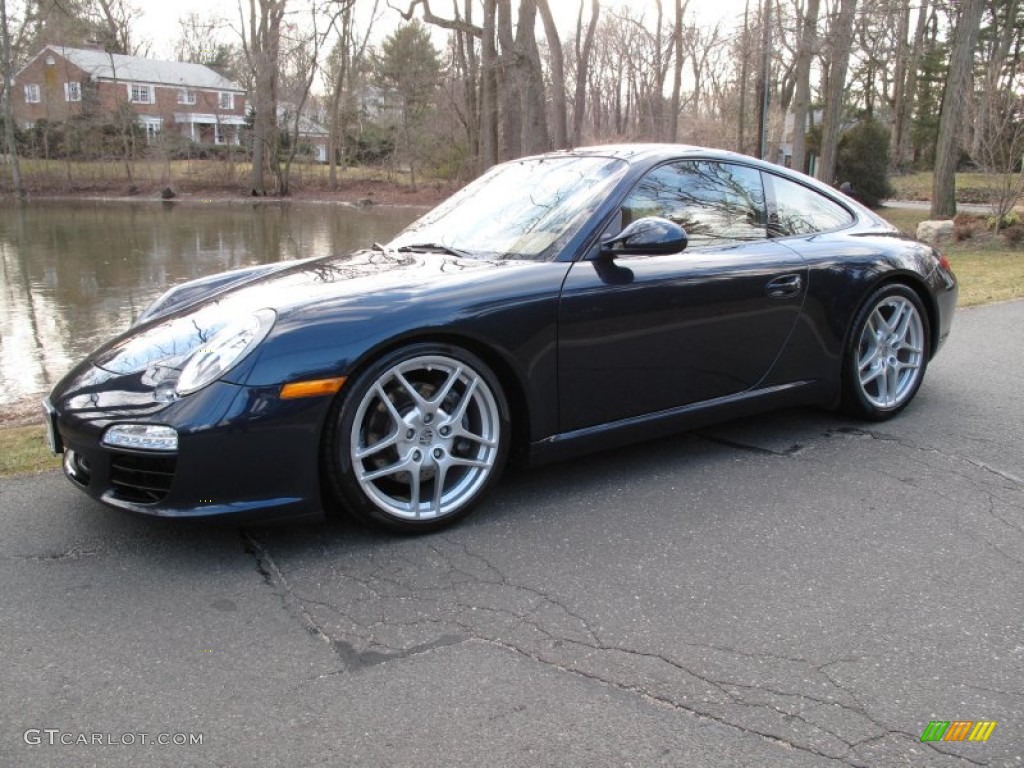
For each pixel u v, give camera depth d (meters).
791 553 2.75
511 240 3.29
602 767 1.77
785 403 3.79
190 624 2.32
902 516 3.04
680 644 2.22
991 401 4.49
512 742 1.84
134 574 2.60
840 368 3.91
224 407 2.49
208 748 1.83
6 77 40.69
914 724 1.90
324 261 3.52
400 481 2.81
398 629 2.29
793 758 1.79
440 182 46.75
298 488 2.61
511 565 2.66
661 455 3.67
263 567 2.64
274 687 2.04
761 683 2.05
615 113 59.06
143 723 1.91
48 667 2.11
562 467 3.53
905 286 4.07
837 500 3.18
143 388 2.63
